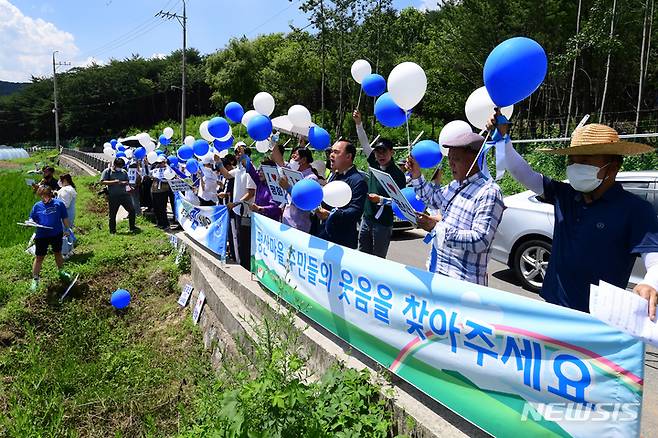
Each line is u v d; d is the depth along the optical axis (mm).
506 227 6555
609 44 16688
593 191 2537
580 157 2482
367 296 3590
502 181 12227
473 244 2922
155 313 7641
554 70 20016
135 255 9148
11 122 82812
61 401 5258
